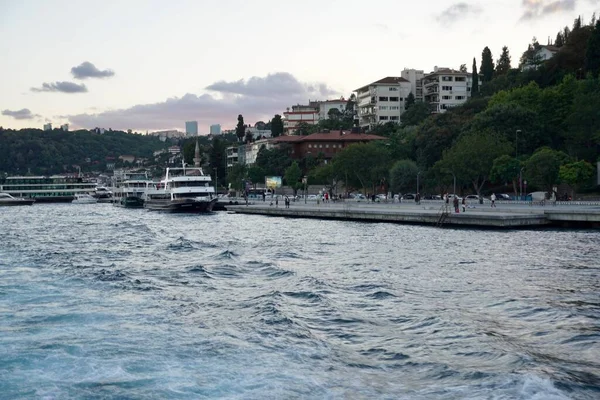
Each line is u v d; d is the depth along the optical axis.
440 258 41.84
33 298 29.91
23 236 70.06
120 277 36.03
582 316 23.98
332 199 125.06
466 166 96.00
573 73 126.88
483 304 26.77
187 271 38.28
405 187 120.00
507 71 169.75
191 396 16.55
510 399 15.66
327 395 16.58
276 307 26.42
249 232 70.00
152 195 141.88
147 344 21.38
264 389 17.03
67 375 18.25
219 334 22.64
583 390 16.08
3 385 17.47
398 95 199.88
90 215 123.75
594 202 81.56
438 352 19.95
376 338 21.91
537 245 47.66
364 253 46.03
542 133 108.94
